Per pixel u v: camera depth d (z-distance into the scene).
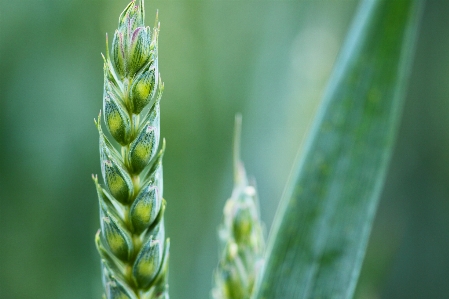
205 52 0.68
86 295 0.59
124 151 0.25
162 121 0.65
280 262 0.30
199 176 0.65
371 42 0.30
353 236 0.30
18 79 0.63
